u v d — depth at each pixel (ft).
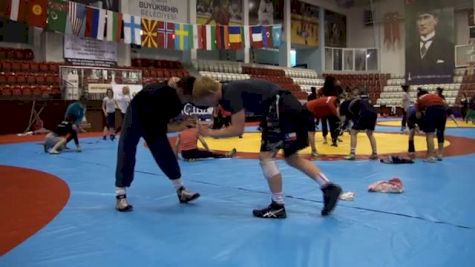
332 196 11.60
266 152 11.66
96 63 55.93
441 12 81.97
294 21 85.92
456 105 75.87
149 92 12.80
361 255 8.61
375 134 39.50
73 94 49.29
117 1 57.98
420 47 84.43
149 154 26.30
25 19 45.83
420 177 17.43
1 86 45.73
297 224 10.90
